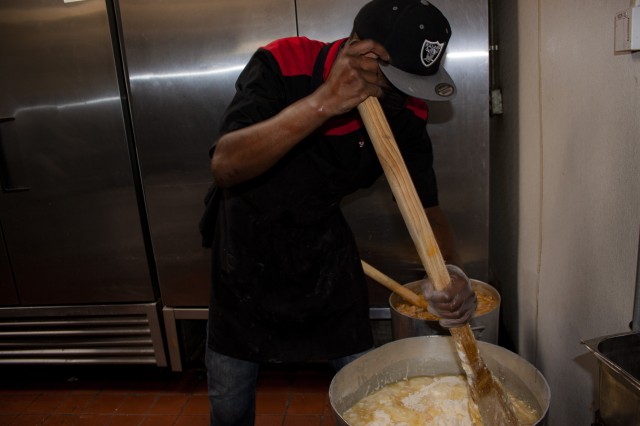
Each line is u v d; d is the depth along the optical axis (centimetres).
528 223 172
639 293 88
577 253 124
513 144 193
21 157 208
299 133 95
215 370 137
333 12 183
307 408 201
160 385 224
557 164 137
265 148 97
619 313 101
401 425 117
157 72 194
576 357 127
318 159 116
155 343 222
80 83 199
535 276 165
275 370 226
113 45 195
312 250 127
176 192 204
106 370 238
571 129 125
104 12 192
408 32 93
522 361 117
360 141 115
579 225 122
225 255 127
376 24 96
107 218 211
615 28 92
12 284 223
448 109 184
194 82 194
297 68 112
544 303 155
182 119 197
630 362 83
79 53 196
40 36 196
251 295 129
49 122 204
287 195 118
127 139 203
